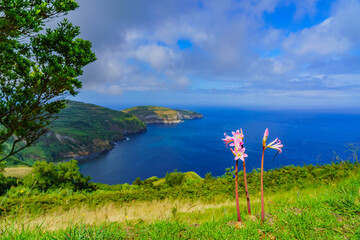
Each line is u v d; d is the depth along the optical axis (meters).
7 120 8.00
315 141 192.12
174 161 167.88
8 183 25.31
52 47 8.84
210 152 192.25
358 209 3.34
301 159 128.75
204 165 151.88
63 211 8.05
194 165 153.00
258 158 141.25
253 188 10.76
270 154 151.88
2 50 7.22
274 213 3.71
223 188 11.51
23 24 6.25
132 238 2.87
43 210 7.66
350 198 3.75
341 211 3.51
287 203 4.35
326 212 3.42
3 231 2.68
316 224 3.05
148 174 144.25
